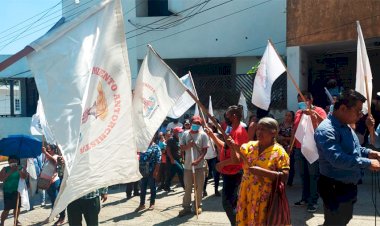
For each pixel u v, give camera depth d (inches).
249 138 231.8
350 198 167.0
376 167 155.9
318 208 306.5
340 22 478.3
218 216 304.7
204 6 685.3
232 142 181.2
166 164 415.5
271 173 167.5
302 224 268.1
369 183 378.9
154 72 223.1
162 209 338.3
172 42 700.0
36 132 387.5
